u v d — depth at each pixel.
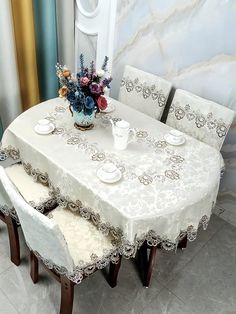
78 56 3.04
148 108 2.43
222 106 2.07
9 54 2.58
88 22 2.77
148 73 2.41
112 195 1.58
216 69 2.16
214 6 2.00
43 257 1.62
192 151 1.92
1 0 2.36
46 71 2.96
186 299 1.97
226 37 2.03
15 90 2.76
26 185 1.95
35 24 2.74
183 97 2.23
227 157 2.36
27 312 1.85
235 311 1.94
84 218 1.77
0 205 1.85
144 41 2.44
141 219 1.50
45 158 1.80
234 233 2.44
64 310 1.73
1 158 2.06
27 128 1.99
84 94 1.88
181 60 2.30
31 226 1.45
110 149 1.88
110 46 2.69
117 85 2.81
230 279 2.11
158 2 2.23
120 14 2.48
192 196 1.62
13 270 2.05
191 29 2.15
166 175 1.72
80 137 1.95
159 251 2.23
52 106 2.22
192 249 2.28
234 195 2.43
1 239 2.23
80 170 1.71
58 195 1.82
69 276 1.54
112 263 1.87
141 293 1.98
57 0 2.75
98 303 1.92
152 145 1.94
